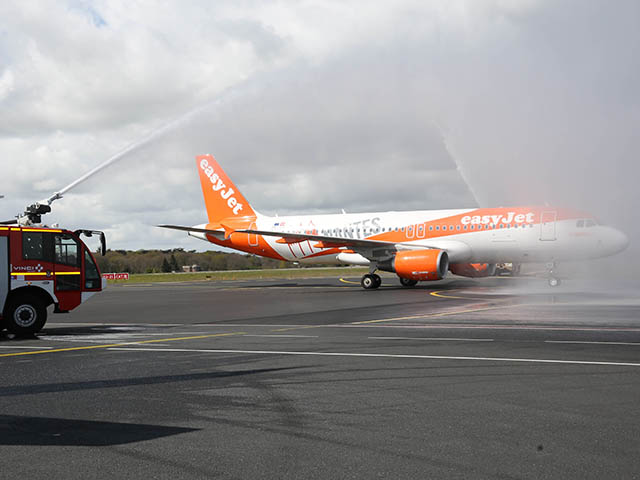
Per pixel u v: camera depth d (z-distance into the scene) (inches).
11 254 541.6
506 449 183.3
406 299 903.7
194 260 4128.9
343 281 1785.2
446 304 785.6
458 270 1328.7
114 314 789.9
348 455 180.1
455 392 266.1
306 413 233.8
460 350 389.1
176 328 585.6
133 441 197.9
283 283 1720.0
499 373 308.0
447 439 195.0
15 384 302.4
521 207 1156.5
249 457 179.5
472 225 1173.1
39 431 211.6
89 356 397.7
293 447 189.0
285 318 661.3
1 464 175.0
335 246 1232.8
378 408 239.6
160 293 1354.6
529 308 698.8
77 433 208.5
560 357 354.9
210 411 239.1
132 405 251.0
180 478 162.2
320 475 163.2
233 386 289.3
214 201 1517.0
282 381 300.0
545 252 1120.2
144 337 510.3
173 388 286.4
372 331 513.0
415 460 174.4
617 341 420.5
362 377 305.6
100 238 587.5
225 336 501.7
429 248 1190.9
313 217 1384.1
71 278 568.7
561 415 223.1
